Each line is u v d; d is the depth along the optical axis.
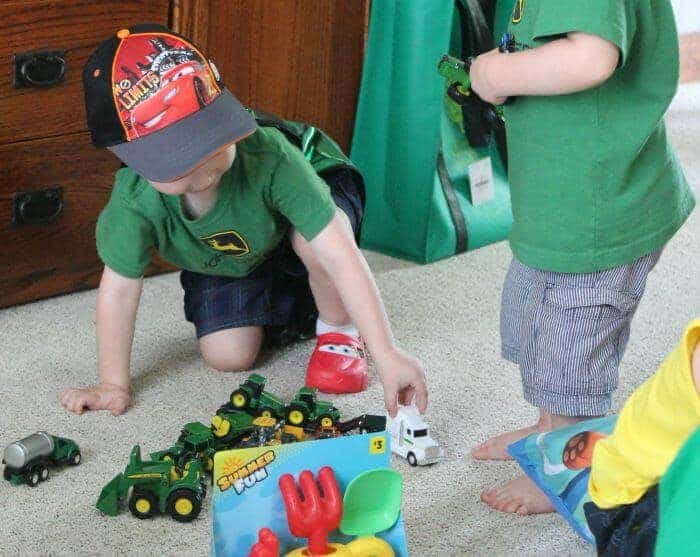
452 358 1.71
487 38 2.07
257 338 1.68
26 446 1.34
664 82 1.32
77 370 1.65
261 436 1.37
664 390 0.90
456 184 2.11
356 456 1.10
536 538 1.28
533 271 1.38
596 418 1.36
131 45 1.33
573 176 1.31
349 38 2.05
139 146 1.31
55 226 1.84
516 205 1.38
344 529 1.11
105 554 1.23
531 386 1.40
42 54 1.72
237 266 1.64
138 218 1.51
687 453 0.87
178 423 1.51
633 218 1.33
